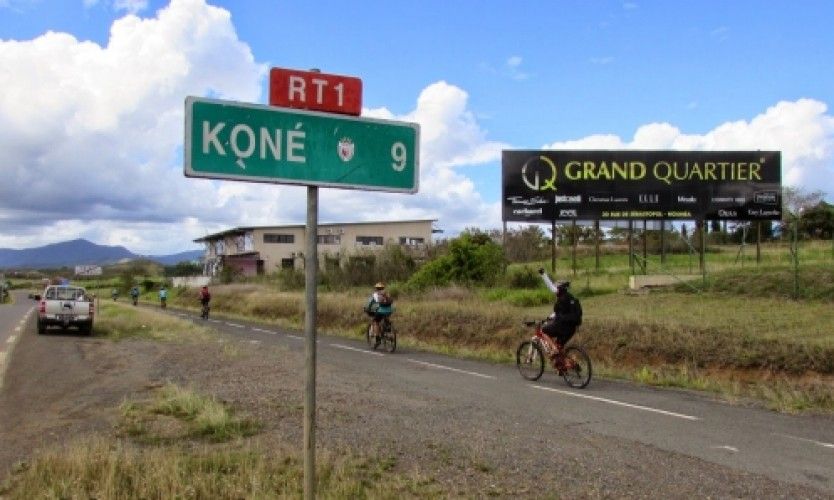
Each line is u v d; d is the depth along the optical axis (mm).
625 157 29734
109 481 5449
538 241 43469
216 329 26062
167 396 9945
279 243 67750
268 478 5680
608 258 40375
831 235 39656
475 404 10156
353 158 3576
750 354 13344
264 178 3381
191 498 5230
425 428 8227
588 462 6793
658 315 18531
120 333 22719
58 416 9055
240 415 8680
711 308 19656
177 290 62094
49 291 23109
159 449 6754
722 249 40375
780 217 29219
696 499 5707
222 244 79000
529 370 13234
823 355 12586
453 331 20531
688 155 29578
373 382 12234
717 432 8477
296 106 3486
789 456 7285
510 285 29203
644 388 12180
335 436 7668
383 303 18859
